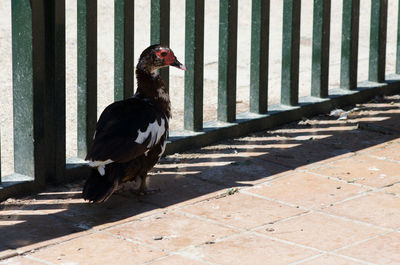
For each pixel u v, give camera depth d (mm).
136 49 11672
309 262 5422
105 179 6062
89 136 7012
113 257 5488
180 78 10500
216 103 9547
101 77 10266
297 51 8656
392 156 7676
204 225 6043
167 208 6379
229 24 7898
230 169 7258
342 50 9305
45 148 6730
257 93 8414
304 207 6395
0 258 5461
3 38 11203
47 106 6645
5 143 7984
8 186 6477
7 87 9594
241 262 5426
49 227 5992
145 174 6500
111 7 13383
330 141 8094
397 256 5531
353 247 5664
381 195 6656
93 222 6102
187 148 7766
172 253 5559
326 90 9109
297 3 8484
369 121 8711
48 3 6453
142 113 6305
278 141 8086
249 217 6191
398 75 10125
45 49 6527
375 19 9531
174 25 12922
